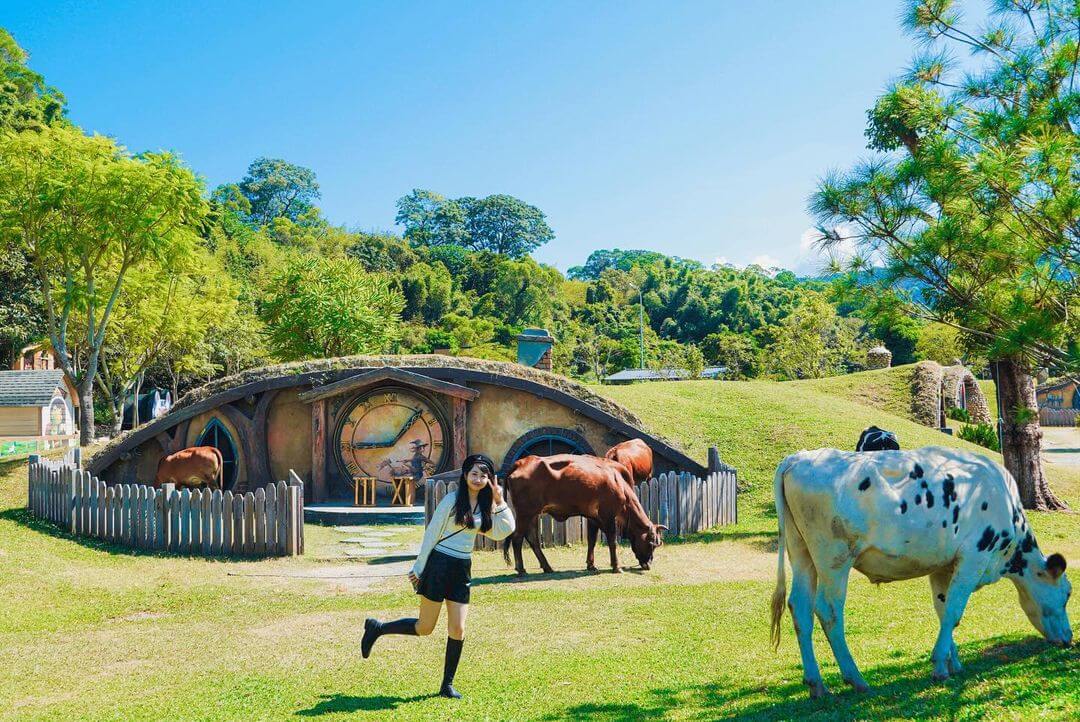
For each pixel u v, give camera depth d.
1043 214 7.41
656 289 133.75
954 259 8.12
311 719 6.14
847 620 9.64
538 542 13.42
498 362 21.73
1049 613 7.39
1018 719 4.86
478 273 117.94
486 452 21.16
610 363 84.81
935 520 6.59
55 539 15.50
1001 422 19.91
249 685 7.32
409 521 19.00
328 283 40.94
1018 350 7.93
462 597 6.82
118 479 20.95
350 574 13.42
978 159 7.48
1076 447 39.34
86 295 26.09
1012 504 7.04
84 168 24.20
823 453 6.84
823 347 64.81
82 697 7.10
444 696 6.78
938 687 6.11
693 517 17.30
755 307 120.75
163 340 37.53
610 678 7.32
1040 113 7.59
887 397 36.34
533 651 8.52
